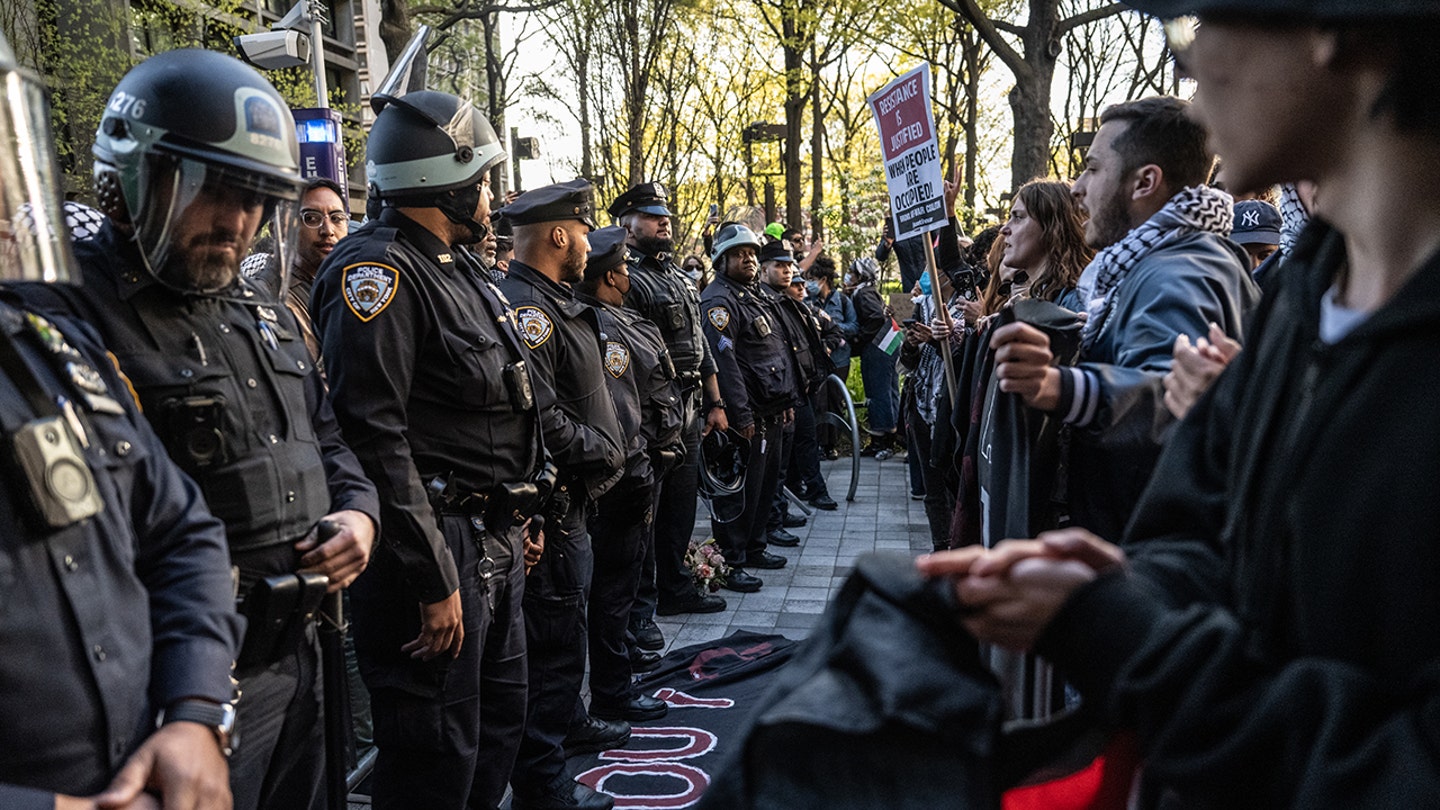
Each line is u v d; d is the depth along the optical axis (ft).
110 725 4.21
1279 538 2.83
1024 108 30.89
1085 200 7.79
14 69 3.98
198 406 5.61
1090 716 3.32
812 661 3.29
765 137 50.39
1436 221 2.59
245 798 5.93
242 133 5.54
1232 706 2.68
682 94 55.16
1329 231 3.09
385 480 7.56
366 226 8.42
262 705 5.99
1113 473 6.33
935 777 2.90
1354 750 2.41
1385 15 2.40
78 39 45.78
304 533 6.22
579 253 11.47
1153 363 6.27
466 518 8.36
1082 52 53.01
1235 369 3.50
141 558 4.84
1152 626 2.89
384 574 7.95
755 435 19.25
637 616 15.49
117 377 4.93
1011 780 3.35
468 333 8.25
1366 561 2.54
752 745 3.03
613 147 51.93
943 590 3.12
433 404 8.18
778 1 47.73
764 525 20.39
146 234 5.41
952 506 10.07
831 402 32.76
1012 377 6.15
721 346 18.97
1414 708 2.39
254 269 7.79
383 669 8.16
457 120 8.34
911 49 53.88
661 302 16.79
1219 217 7.06
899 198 11.28
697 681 14.44
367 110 73.46
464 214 8.48
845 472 30.86
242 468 5.80
